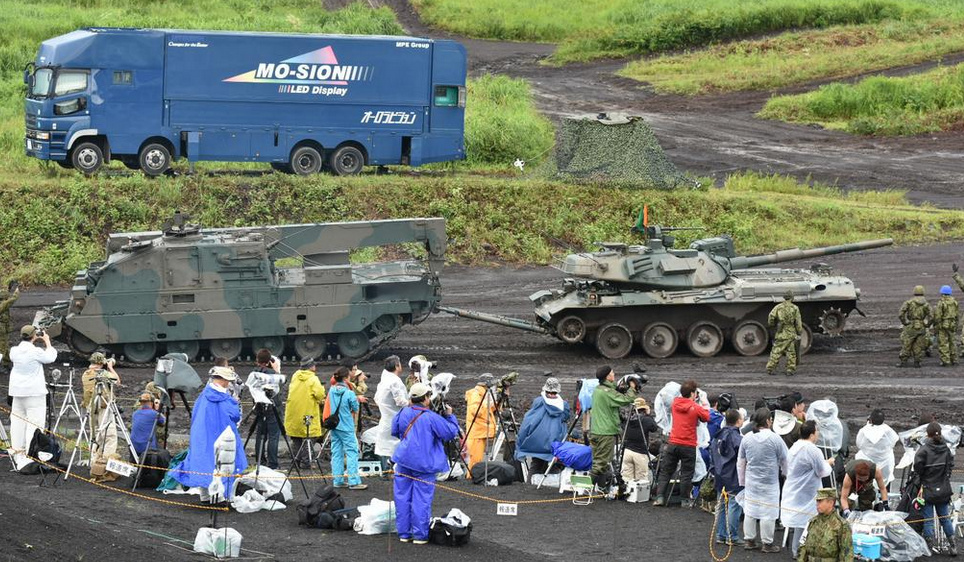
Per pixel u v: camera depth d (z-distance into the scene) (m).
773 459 39.12
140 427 45.75
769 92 169.38
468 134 125.38
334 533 40.09
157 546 36.41
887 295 90.19
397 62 106.00
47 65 100.81
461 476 49.56
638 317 76.50
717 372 72.00
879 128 150.00
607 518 43.34
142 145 103.31
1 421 58.09
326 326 72.12
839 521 34.34
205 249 70.62
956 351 73.06
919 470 41.34
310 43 104.06
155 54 101.62
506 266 102.06
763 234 106.81
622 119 116.19
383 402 47.12
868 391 66.81
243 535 39.09
